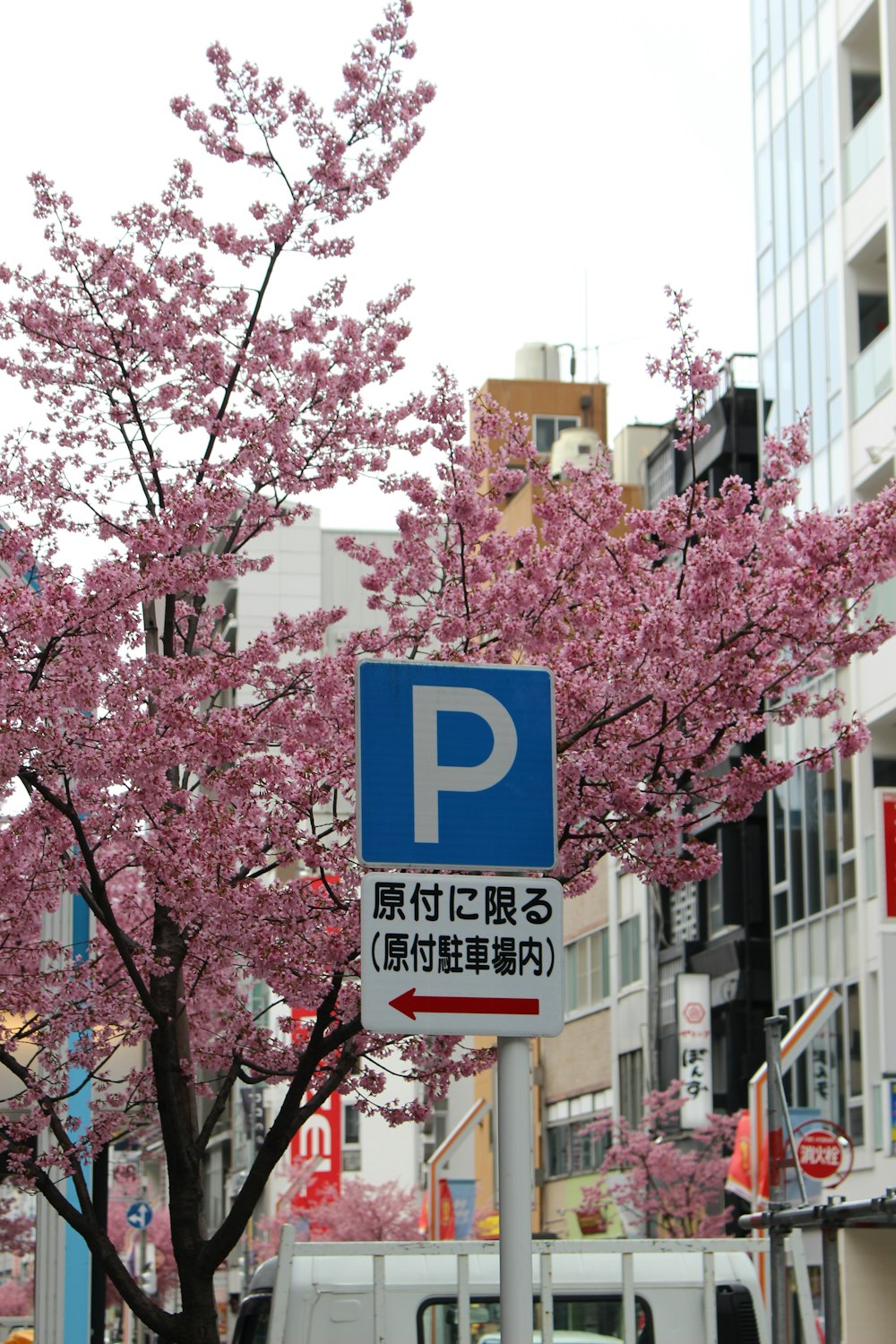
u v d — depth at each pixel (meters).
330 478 11.39
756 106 35.53
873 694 28.31
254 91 11.76
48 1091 10.71
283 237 11.76
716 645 9.23
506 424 11.15
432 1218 28.91
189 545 9.91
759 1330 9.21
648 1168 34.72
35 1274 15.74
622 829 9.62
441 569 11.23
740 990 35.91
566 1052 44.56
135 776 8.99
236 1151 55.75
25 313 11.51
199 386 11.60
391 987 4.57
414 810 4.75
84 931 16.20
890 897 22.64
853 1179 27.91
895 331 28.83
